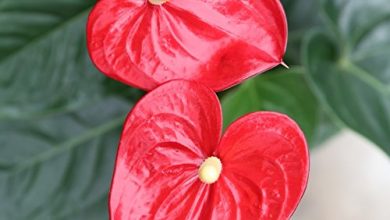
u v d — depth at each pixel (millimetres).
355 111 802
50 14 824
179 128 585
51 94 828
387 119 815
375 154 1217
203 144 595
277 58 577
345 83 830
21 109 826
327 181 1220
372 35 849
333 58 854
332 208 1215
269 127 581
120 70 591
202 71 597
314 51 826
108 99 888
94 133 890
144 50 595
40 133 882
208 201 606
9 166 873
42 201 874
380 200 1215
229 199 601
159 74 596
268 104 811
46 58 827
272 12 574
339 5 833
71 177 883
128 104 892
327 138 944
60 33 827
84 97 833
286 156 579
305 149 572
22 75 824
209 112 584
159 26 597
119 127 893
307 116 819
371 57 854
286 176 580
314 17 908
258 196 590
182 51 599
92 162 886
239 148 593
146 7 592
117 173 567
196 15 595
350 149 1216
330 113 839
